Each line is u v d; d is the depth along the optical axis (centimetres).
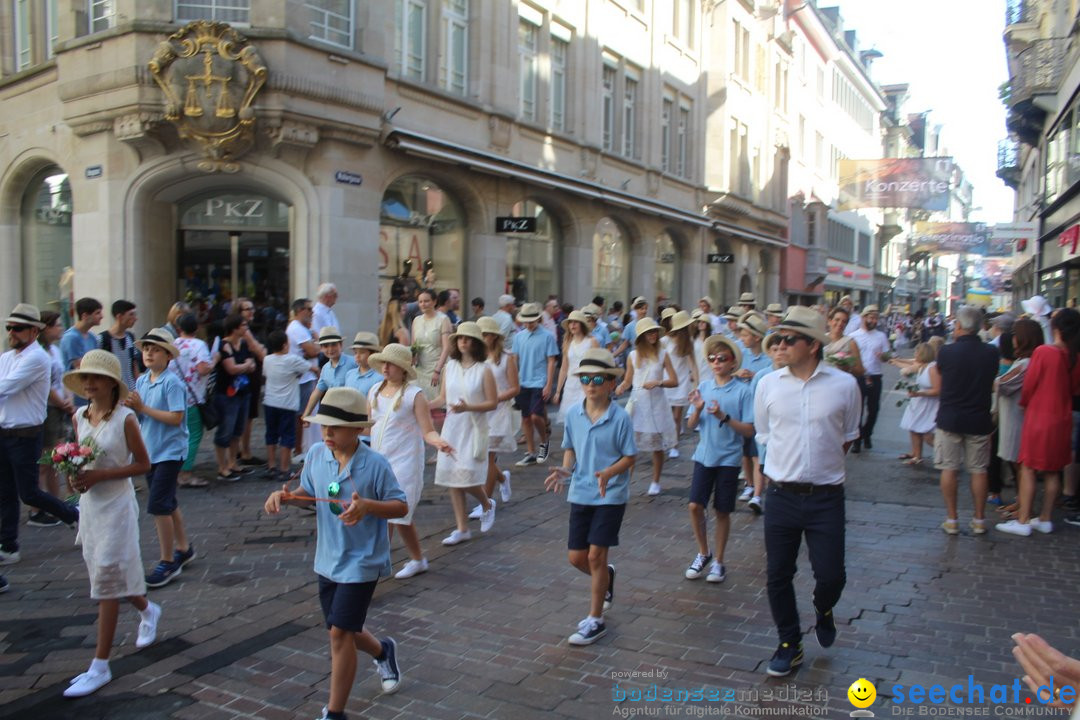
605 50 2255
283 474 959
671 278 2858
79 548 699
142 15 1253
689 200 2842
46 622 541
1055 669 229
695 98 2850
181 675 466
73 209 1416
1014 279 3491
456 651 500
